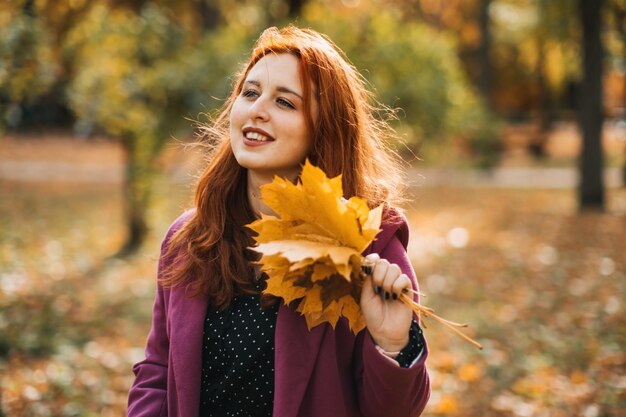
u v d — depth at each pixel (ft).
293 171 6.32
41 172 63.41
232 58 29.86
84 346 19.45
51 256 31.35
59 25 27.99
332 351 5.82
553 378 17.03
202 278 6.22
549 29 53.21
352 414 5.89
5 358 18.16
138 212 33.73
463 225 41.14
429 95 32.68
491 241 35.83
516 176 67.41
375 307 5.35
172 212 38.83
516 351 19.01
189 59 30.22
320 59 6.13
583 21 43.65
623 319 21.34
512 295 25.09
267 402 5.96
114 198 50.31
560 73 93.15
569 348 19.04
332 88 6.15
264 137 6.05
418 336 5.46
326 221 5.26
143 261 30.83
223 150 6.63
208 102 29.50
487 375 17.31
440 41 34.86
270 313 6.05
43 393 15.96
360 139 6.34
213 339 6.13
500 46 102.42
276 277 5.33
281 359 5.78
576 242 34.30
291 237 5.28
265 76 6.07
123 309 23.24
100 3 30.99
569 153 90.79
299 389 5.73
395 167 7.02
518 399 15.93
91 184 57.31
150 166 33.12
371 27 33.17
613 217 40.93
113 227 39.06
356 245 5.20
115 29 29.48
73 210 44.68
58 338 19.93
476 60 85.81
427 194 55.31
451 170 67.67
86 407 15.46
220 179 6.51
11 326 20.59
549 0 49.78
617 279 26.48
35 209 44.34
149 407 6.38
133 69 29.96
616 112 101.65
